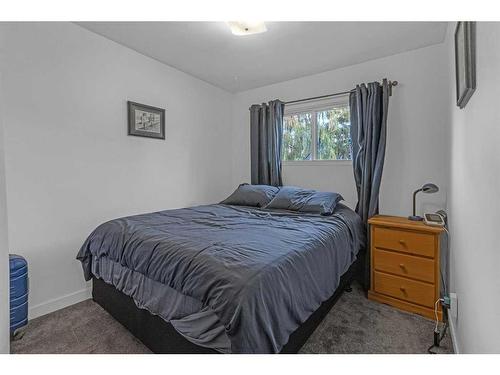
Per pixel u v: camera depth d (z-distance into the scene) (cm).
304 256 138
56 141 200
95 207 226
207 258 122
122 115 245
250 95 365
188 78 312
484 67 91
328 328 174
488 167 87
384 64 260
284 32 216
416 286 196
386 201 260
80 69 213
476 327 104
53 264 200
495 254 79
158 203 281
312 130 313
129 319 163
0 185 79
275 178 324
